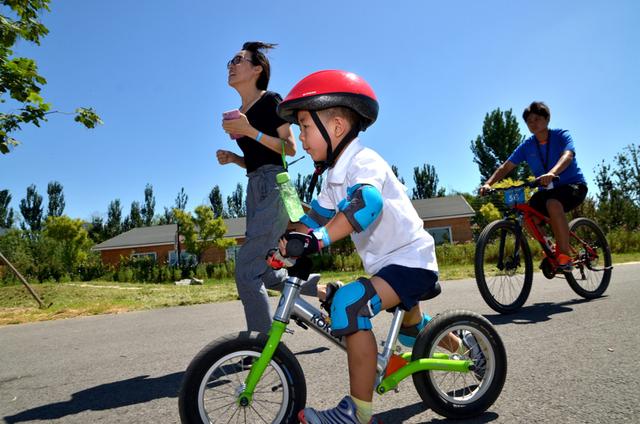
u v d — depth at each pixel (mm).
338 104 1994
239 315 5371
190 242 28125
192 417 1801
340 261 18109
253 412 2336
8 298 9180
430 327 2166
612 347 3059
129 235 36219
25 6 7281
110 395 2770
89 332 4867
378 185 1925
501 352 2246
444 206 33281
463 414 2158
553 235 4957
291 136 3227
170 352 3758
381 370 2035
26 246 21547
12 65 7148
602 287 5062
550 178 4391
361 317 1886
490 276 4914
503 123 47906
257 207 3162
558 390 2400
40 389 2982
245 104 3375
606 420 2027
